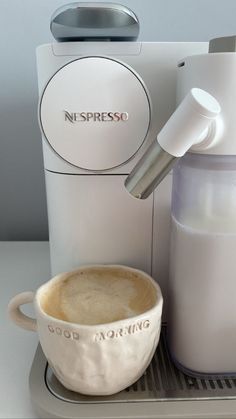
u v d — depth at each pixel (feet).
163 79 0.81
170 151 0.61
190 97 0.57
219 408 0.71
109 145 0.79
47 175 0.86
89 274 0.86
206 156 0.71
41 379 0.78
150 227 0.88
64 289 0.81
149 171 0.65
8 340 0.93
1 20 1.26
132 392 0.75
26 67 1.31
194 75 0.67
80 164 0.80
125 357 0.69
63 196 0.85
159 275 0.92
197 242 0.72
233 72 0.63
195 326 0.77
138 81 0.75
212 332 0.77
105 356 0.67
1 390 0.78
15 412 0.73
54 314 0.73
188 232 0.73
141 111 0.77
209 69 0.65
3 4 1.25
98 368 0.68
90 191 0.84
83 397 0.73
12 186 1.44
